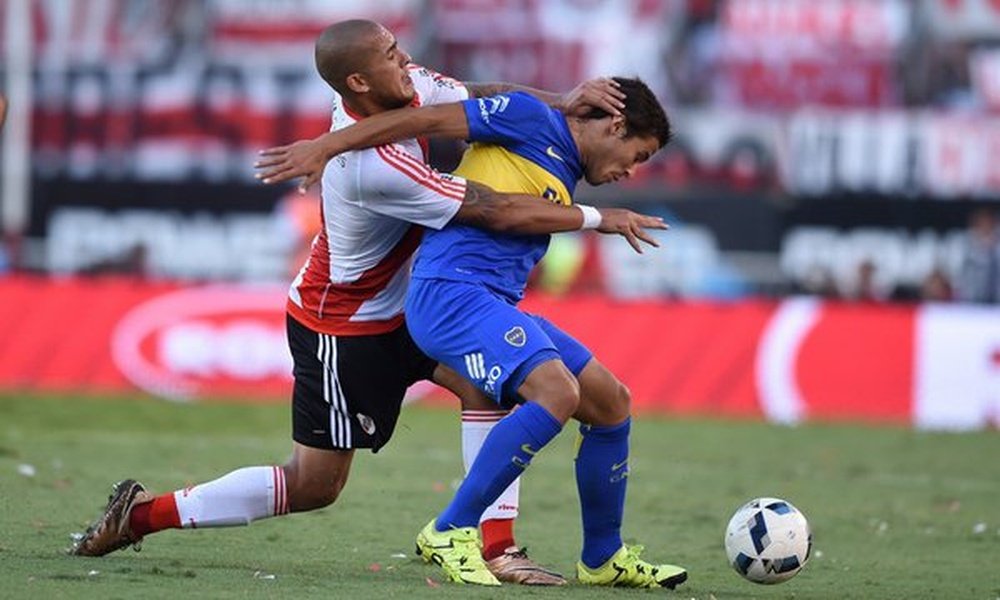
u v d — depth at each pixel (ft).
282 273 233.76
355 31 75.87
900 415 198.29
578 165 79.36
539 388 74.84
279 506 79.00
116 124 237.04
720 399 199.21
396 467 131.85
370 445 79.05
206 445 143.74
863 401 198.59
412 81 78.38
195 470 123.85
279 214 234.38
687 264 227.40
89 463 125.18
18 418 160.86
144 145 237.25
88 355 202.90
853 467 146.92
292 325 79.00
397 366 79.30
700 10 229.04
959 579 87.30
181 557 82.58
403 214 75.92
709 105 229.86
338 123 78.33
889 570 90.12
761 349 199.82
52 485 109.91
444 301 76.07
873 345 199.62
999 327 198.39
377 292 77.92
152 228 236.63
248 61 235.40
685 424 177.99
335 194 76.48
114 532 78.59
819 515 114.62
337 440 78.13
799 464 147.64
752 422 183.52
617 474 79.51
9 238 235.61
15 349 203.21
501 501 79.87
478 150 78.95
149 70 236.63
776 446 160.66
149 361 201.98
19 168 237.04
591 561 80.43
